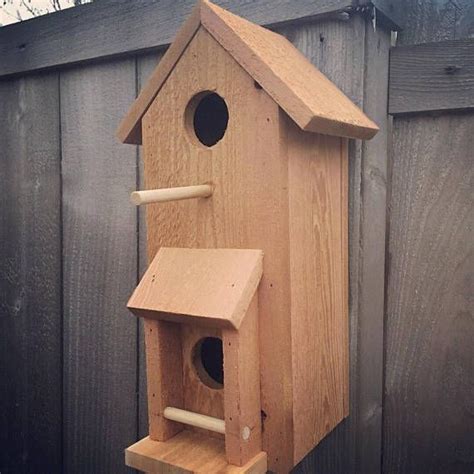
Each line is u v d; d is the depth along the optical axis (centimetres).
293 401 88
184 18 115
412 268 107
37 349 149
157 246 96
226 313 79
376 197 105
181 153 92
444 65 100
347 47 100
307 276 91
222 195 88
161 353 89
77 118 135
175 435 92
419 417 108
